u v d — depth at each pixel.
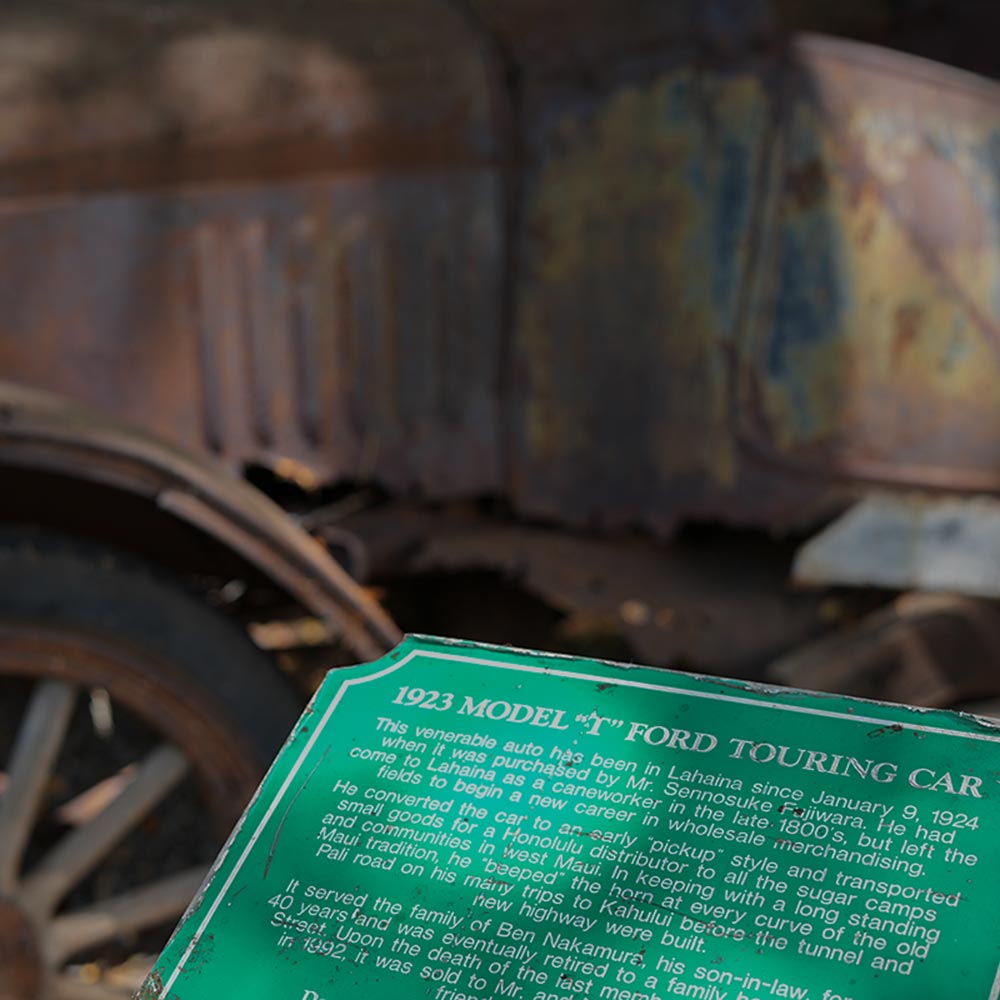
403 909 1.31
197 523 2.52
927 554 3.44
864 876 1.25
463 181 3.20
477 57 3.21
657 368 3.24
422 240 3.17
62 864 2.51
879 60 3.40
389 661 1.54
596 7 3.28
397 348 3.17
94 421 2.48
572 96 3.24
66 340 2.96
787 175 3.27
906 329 3.40
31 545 2.48
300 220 3.10
